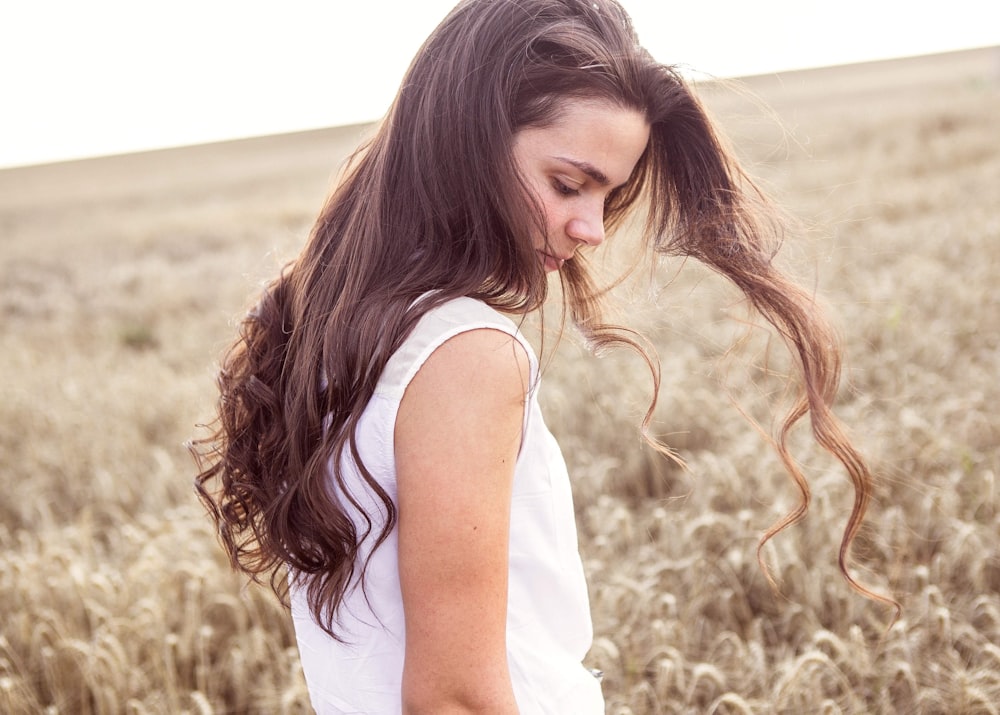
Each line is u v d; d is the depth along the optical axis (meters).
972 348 5.84
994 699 2.40
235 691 2.98
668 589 3.21
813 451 4.10
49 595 3.46
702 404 5.02
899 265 8.08
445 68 1.06
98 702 2.77
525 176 1.04
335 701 1.20
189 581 3.52
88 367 7.92
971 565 3.11
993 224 9.01
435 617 0.95
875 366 5.43
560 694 1.14
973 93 25.05
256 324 1.35
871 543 3.40
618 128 1.04
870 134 19.47
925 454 3.99
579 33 1.04
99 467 5.23
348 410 1.02
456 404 0.93
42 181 48.62
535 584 1.11
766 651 2.92
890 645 2.65
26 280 14.49
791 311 1.52
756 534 3.36
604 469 4.35
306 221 18.11
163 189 32.91
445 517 0.93
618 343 1.67
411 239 1.05
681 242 1.47
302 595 1.22
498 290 1.07
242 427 1.32
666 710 2.61
